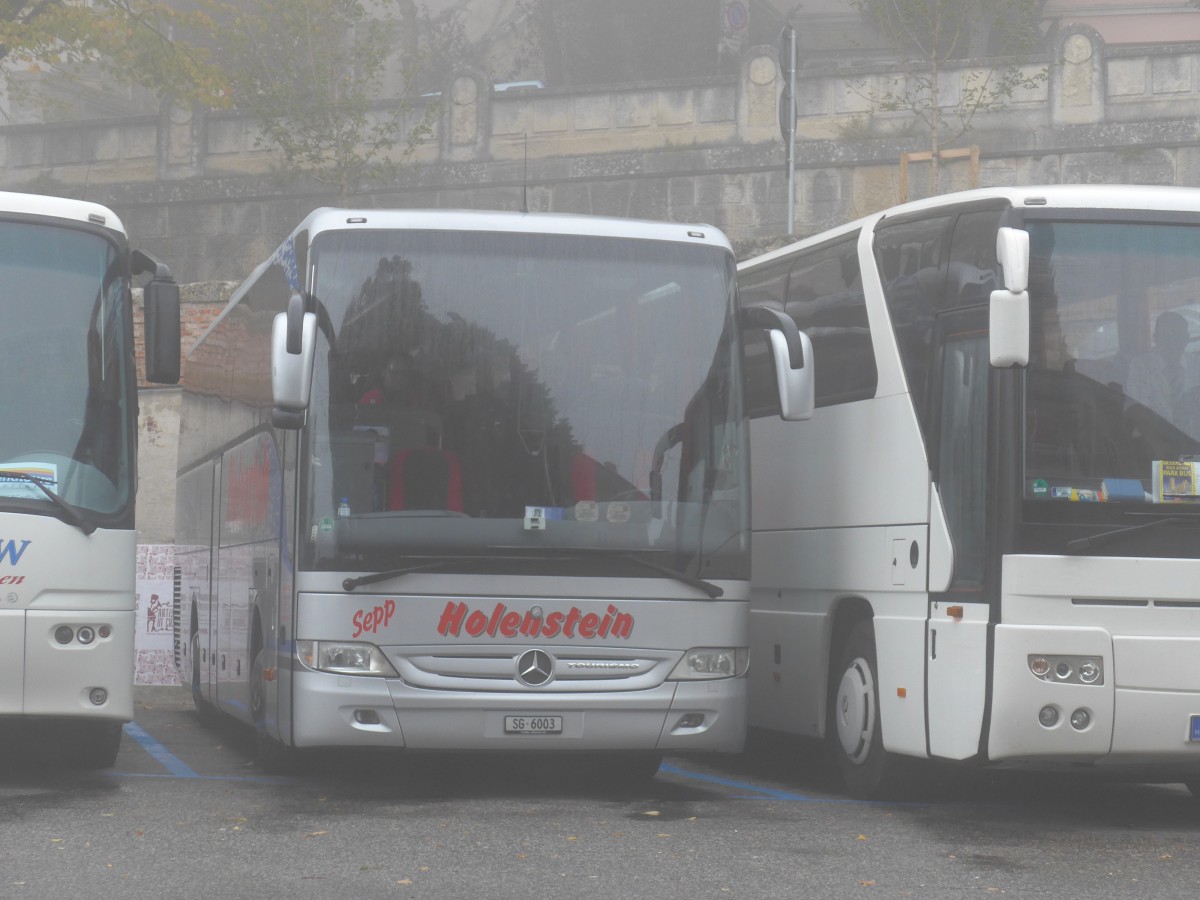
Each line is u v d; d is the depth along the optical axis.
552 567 9.89
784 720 11.87
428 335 10.09
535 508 9.95
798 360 10.25
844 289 11.25
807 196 33.09
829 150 32.94
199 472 16.02
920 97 32.44
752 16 42.00
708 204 33.75
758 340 12.80
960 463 9.48
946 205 10.02
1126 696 8.88
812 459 11.49
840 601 11.05
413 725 9.70
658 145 34.34
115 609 10.37
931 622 9.55
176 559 18.09
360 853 8.02
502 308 10.20
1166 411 9.17
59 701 10.18
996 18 31.67
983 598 9.08
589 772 11.99
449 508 9.88
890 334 10.44
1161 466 9.11
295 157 35.34
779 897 7.14
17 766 11.84
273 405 9.79
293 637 9.85
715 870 7.72
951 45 30.50
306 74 32.34
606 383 10.21
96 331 10.61
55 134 37.97
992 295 8.85
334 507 9.83
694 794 10.80
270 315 11.52
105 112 45.66
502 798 10.25
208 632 14.75
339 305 10.08
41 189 37.91
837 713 10.94
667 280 10.45
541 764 12.46
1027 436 9.05
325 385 9.97
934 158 28.59
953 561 9.42
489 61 44.41
